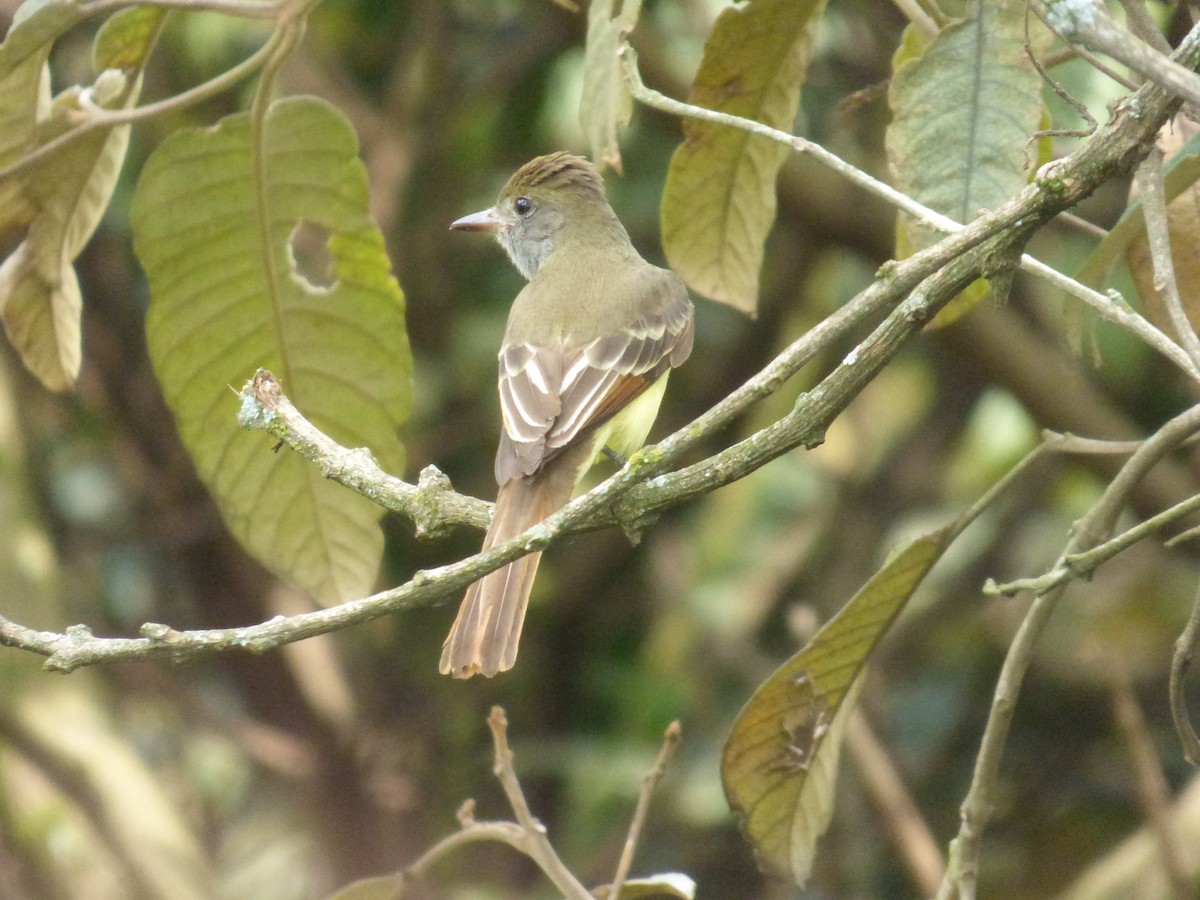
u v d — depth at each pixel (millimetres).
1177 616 10562
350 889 6492
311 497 7824
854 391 5152
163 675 12305
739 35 6859
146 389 12141
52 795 10102
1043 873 10836
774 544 12945
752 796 6746
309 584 7922
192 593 12555
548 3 11281
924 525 12508
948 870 6039
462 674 6055
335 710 12281
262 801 13180
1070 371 10500
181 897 9953
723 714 12250
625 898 6570
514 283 12477
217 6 7000
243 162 7449
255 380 6227
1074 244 10945
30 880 9945
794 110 7109
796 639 11336
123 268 12016
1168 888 8492
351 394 7836
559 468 7629
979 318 10328
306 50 11750
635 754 12047
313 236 11148
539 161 9797
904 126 6227
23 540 10648
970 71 6199
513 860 12320
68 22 6789
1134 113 4867
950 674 11820
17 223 7348
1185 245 6461
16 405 11453
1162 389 11430
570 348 8172
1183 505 5375
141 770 10445
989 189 6184
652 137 12086
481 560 5207
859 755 10031
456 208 12266
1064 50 6871
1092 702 11195
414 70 11891
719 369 12578
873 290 5055
